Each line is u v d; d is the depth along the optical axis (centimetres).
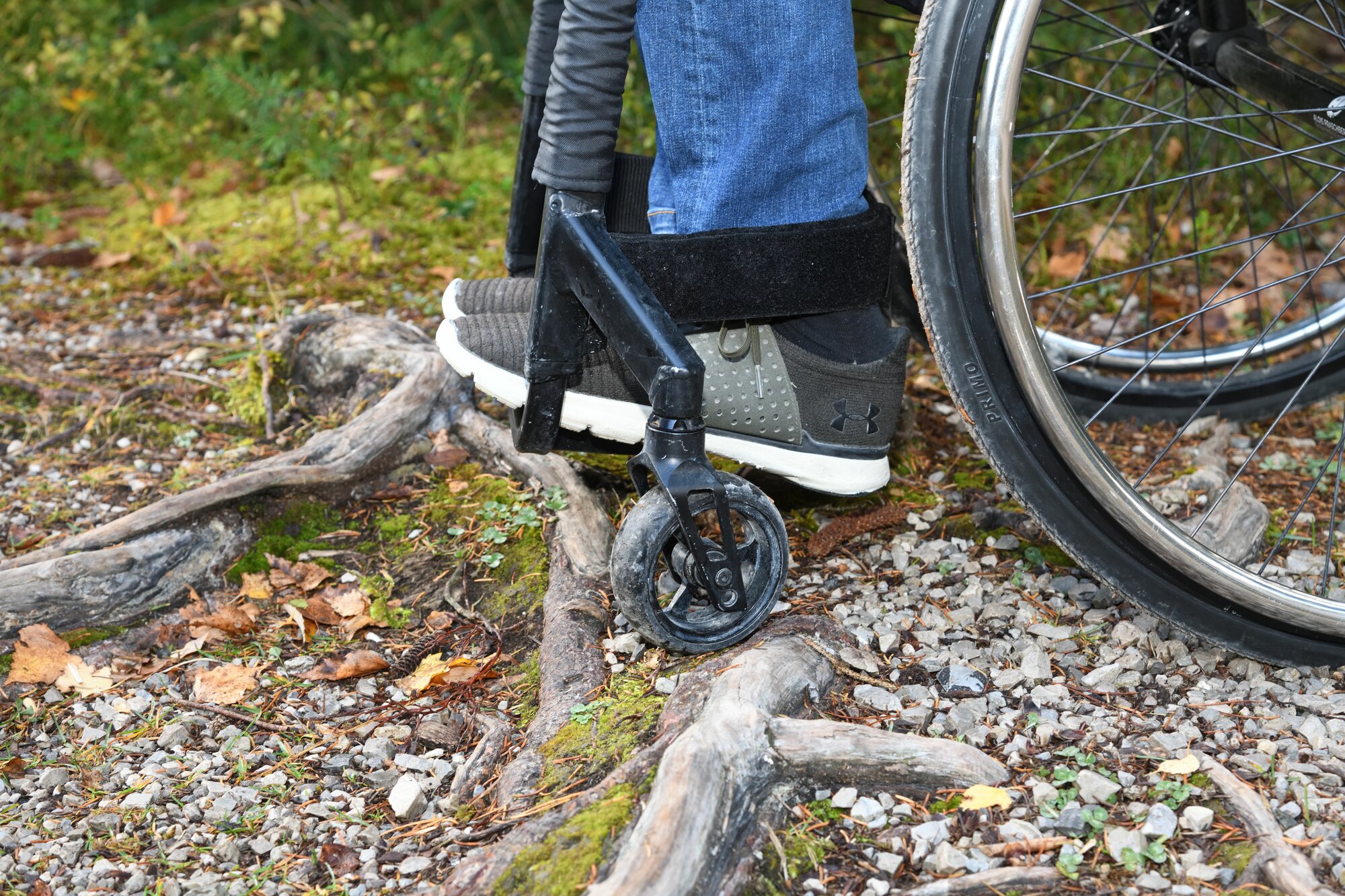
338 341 243
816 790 137
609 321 146
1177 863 125
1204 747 143
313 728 161
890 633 165
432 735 157
